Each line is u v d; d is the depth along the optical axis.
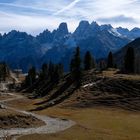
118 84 139.12
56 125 74.25
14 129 66.62
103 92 134.00
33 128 68.88
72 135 62.97
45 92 184.00
